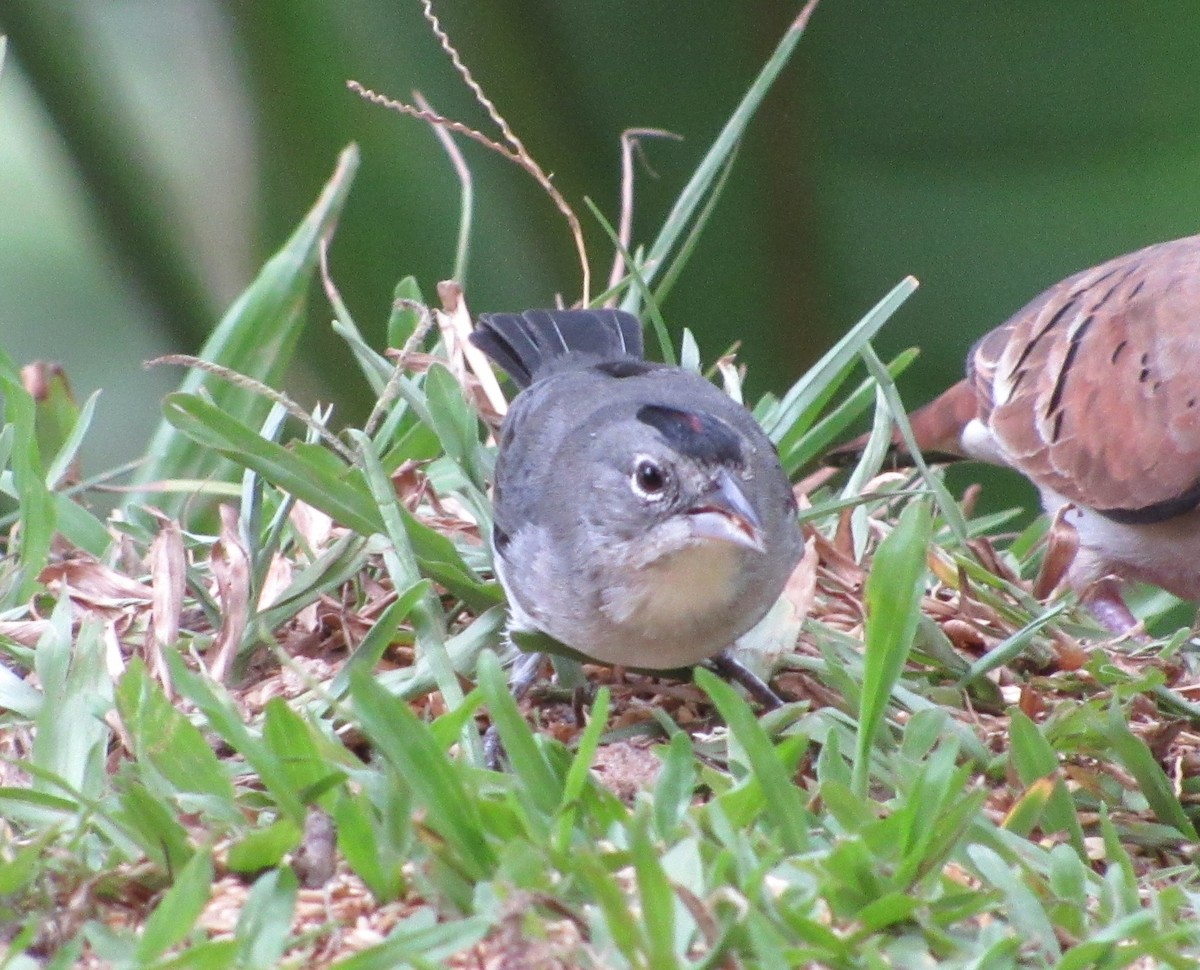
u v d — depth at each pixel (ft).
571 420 29.55
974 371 41.09
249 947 20.38
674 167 48.52
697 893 20.83
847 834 22.72
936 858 22.20
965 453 41.91
